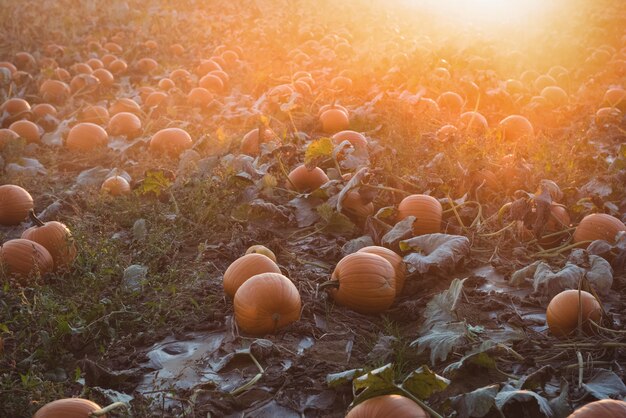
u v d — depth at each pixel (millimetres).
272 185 4422
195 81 7953
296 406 2771
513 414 2660
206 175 4625
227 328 3260
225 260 3898
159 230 4059
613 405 2420
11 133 5570
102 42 10219
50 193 4793
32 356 2996
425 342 2955
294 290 3225
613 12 12180
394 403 2475
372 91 6980
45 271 3627
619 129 5910
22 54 8648
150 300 3484
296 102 6273
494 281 3691
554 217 4000
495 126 6324
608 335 3121
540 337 3162
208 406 2771
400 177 4527
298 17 11898
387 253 3508
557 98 7051
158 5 13250
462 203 4227
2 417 2695
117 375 2902
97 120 6402
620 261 3627
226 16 12258
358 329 3260
